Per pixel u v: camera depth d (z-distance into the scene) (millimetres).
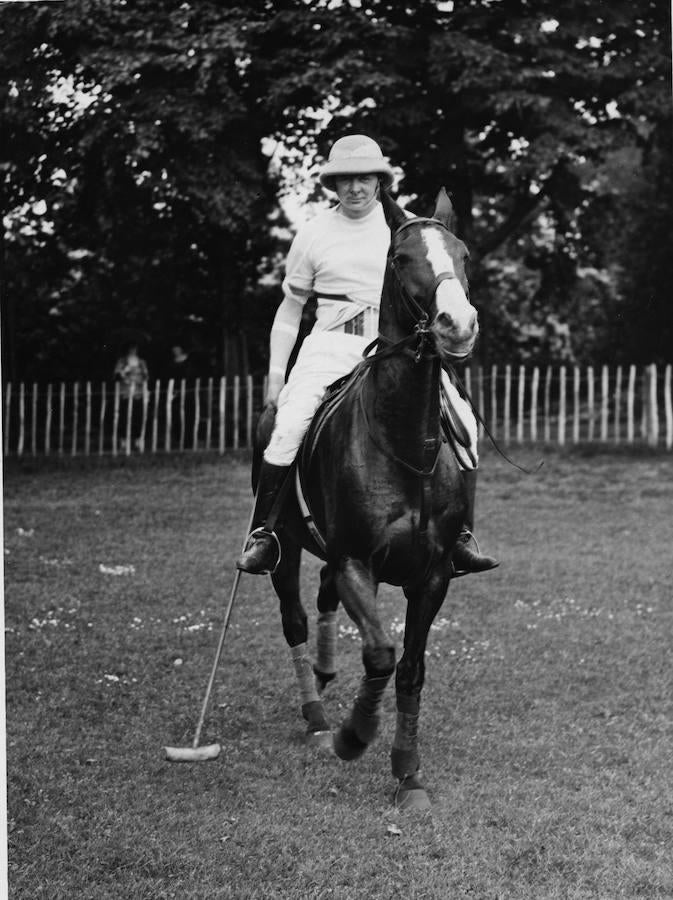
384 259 5773
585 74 18562
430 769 5785
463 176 19781
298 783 5613
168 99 16938
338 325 5785
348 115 18344
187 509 14125
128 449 18500
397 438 4914
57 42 17469
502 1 18781
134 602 9648
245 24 17203
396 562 5008
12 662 7762
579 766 5855
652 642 8328
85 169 18406
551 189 20344
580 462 17297
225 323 20547
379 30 17391
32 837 4984
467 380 18547
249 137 18359
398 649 8133
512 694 7062
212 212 17734
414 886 4551
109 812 5234
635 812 5254
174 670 7664
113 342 20078
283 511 5840
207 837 4984
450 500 5062
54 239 20031
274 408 6168
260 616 9203
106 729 6430
